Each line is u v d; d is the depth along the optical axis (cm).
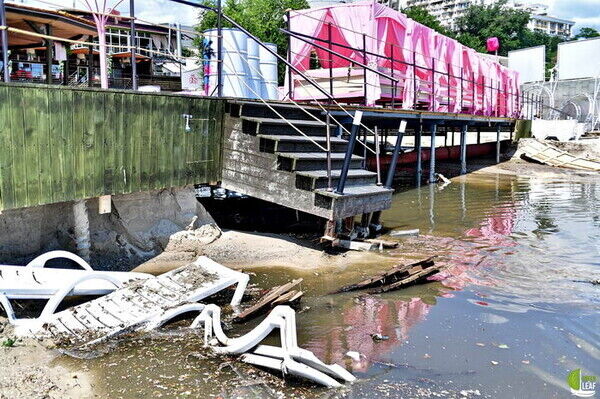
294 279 751
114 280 636
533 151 2445
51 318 552
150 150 801
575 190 1684
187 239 866
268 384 468
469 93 2108
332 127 1038
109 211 758
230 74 1005
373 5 1389
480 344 562
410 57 1593
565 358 536
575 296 709
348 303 669
